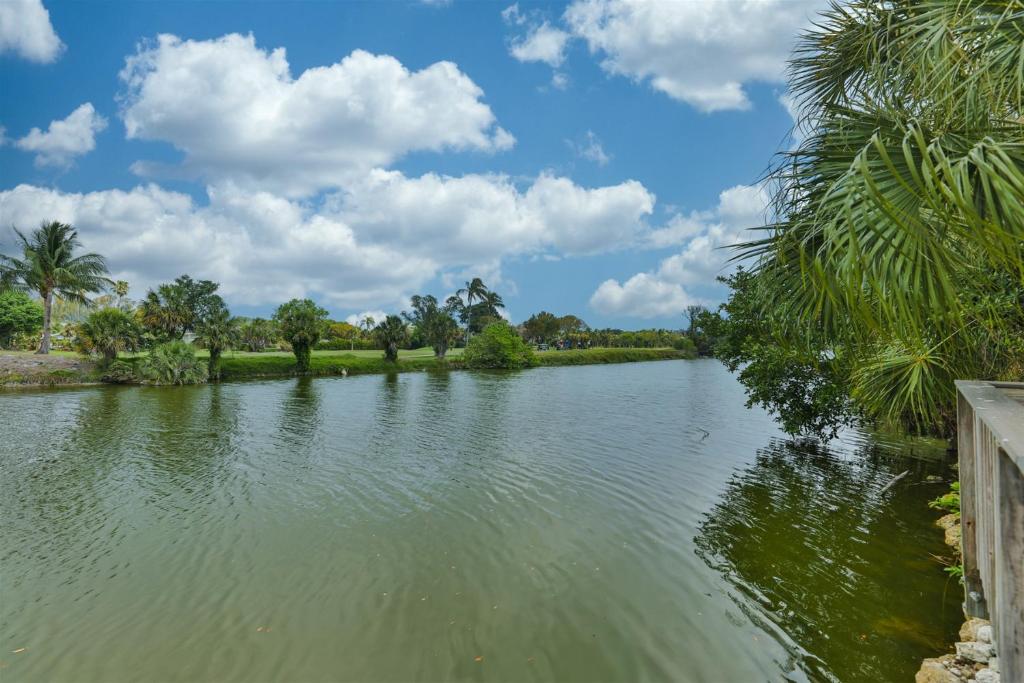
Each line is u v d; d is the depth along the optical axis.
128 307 69.06
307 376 52.19
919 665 6.04
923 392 7.29
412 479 14.42
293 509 12.04
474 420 24.66
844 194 3.39
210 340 46.03
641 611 7.54
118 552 9.77
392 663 6.50
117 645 6.91
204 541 10.26
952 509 10.96
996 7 3.61
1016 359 6.39
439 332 70.31
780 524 10.65
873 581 8.09
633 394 36.34
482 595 8.09
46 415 26.23
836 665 6.14
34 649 6.83
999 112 3.73
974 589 6.05
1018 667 2.38
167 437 20.61
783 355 15.45
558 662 6.46
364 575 8.80
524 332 101.31
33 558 9.55
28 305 59.34
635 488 13.35
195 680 6.20
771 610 7.41
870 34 4.90
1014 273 3.56
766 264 4.23
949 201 2.89
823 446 17.78
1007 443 2.12
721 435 20.30
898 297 3.11
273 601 7.99
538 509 11.88
